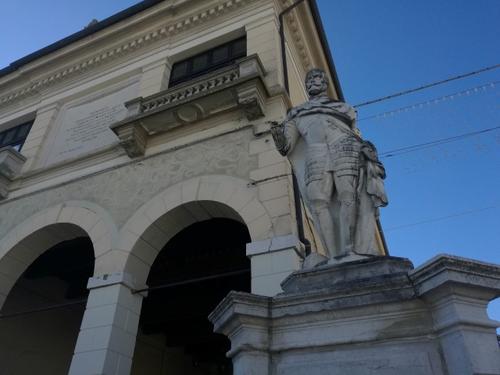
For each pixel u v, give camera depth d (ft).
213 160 30.66
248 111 30.89
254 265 23.79
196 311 40.24
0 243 35.12
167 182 31.27
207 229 35.47
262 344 11.03
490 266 9.61
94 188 34.53
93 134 41.16
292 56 41.88
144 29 45.65
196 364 54.34
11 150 40.88
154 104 35.27
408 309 10.14
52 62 49.08
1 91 51.88
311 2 44.34
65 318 45.50
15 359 39.45
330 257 12.84
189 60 42.24
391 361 9.80
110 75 45.24
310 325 10.92
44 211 35.27
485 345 8.95
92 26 47.73
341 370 10.14
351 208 13.03
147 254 29.84
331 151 14.05
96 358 24.63
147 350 45.96
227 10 42.24
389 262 11.43
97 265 29.19
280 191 26.43
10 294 40.57
